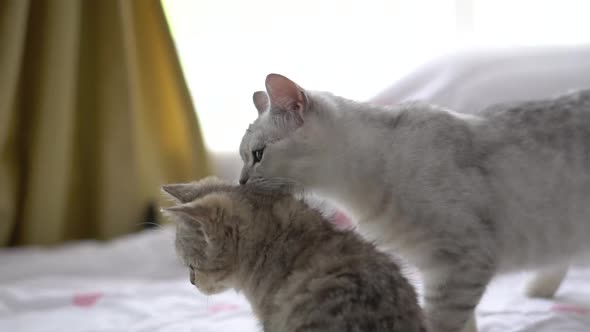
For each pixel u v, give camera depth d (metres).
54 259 1.27
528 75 1.27
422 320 0.83
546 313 1.01
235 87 1.50
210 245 0.93
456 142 0.96
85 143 1.42
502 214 0.96
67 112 1.34
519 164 0.96
